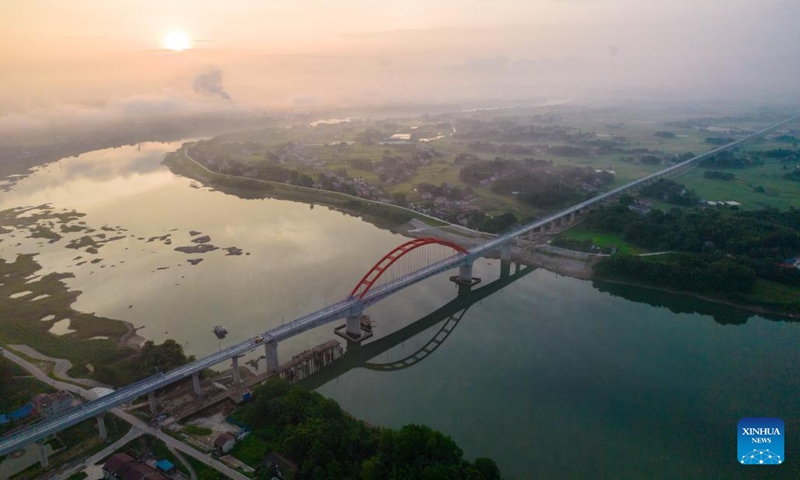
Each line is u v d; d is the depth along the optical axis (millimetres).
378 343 141000
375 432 98500
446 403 113438
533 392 117750
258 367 124375
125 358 125312
